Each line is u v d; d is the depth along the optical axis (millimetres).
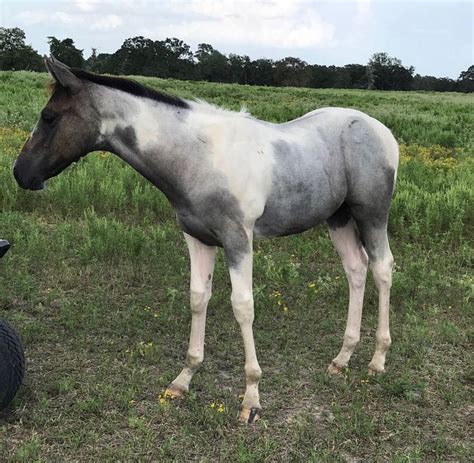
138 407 4145
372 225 4574
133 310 5641
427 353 5113
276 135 4145
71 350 4906
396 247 7781
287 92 37875
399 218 8266
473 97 53156
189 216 3977
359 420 4031
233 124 3945
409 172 11312
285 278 6477
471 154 15047
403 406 4309
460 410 4289
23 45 89812
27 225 7613
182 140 3820
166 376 4539
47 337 5059
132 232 7094
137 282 6312
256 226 4090
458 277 6863
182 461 3574
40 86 25438
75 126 3758
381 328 4688
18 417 3928
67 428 3832
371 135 4480
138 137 3818
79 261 6664
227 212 3854
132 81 3836
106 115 3789
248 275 3943
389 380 4598
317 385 4508
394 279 6305
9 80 27562
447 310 5973
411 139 17156
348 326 4727
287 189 4059
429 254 7539
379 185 4496
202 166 3820
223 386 4500
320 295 6164
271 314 5719
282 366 4820
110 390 4242
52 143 3773
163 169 3857
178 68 95875
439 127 19484
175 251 7078
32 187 3877
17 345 3857
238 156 3852
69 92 3713
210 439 3812
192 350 4281
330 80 104688
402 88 112500
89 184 8844
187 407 4180
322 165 4234
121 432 3834
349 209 4609
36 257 6633
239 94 32156
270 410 4180
